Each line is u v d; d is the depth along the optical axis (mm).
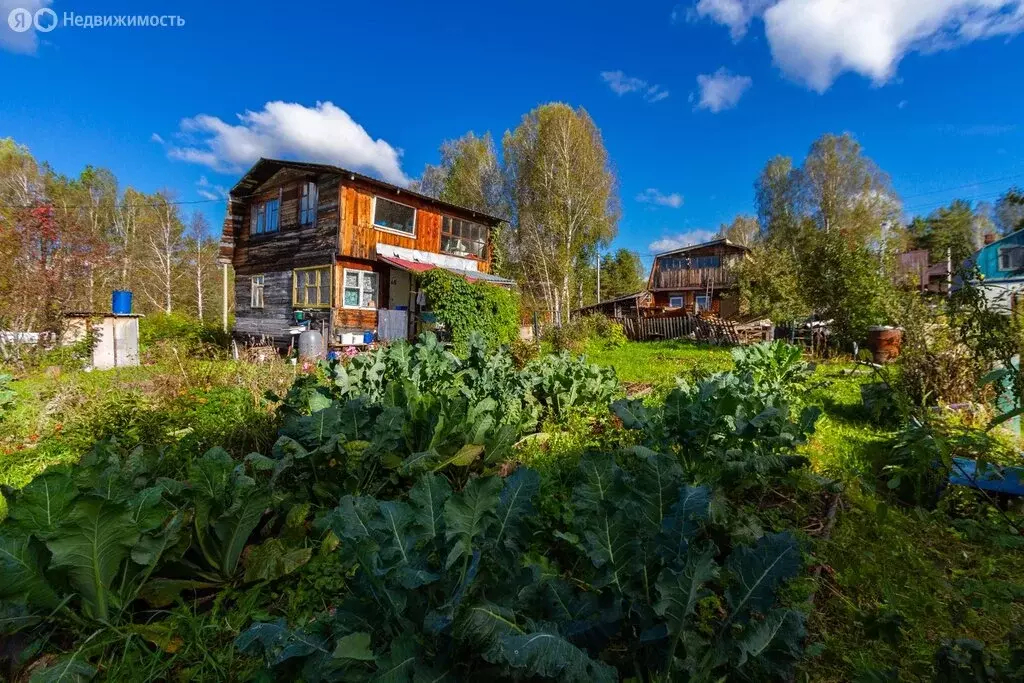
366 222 17047
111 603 2186
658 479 1986
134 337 13789
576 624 1635
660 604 1554
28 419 5844
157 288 41500
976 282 3217
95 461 2754
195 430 4668
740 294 24812
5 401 6320
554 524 2980
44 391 7043
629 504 1967
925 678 1907
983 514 3236
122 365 13188
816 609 2393
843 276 14281
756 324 19859
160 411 5129
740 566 1750
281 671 1905
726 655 1613
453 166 37500
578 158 30219
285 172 18078
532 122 31641
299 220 17578
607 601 1740
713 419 3568
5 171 35094
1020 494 3186
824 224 38094
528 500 1981
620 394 6906
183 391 6375
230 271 48625
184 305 43812
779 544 1752
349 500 2049
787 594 2410
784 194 44250
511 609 1605
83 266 15438
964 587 2424
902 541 2918
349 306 16641
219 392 6086
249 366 8023
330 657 1585
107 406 5184
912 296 6680
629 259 52000
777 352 7891
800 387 7797
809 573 2648
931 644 2102
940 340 5883
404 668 1467
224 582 2537
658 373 11633
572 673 1346
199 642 2098
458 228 21422
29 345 12273
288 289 17906
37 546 2025
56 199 34656
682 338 22688
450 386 5355
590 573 2324
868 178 40125
